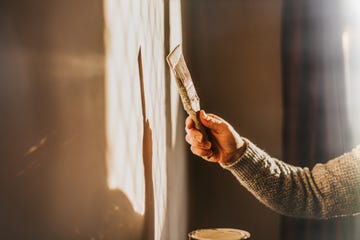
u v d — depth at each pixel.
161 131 1.36
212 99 2.06
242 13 2.05
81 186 0.73
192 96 1.10
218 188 2.04
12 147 0.53
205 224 2.05
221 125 1.26
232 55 2.05
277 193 1.33
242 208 2.04
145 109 1.14
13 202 0.53
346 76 1.94
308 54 1.92
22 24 0.55
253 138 2.06
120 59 0.92
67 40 0.67
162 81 1.38
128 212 0.99
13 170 0.53
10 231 0.53
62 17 0.66
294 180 1.37
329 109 1.89
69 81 0.68
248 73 2.05
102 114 0.82
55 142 0.64
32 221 0.58
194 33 1.96
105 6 0.83
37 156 0.59
